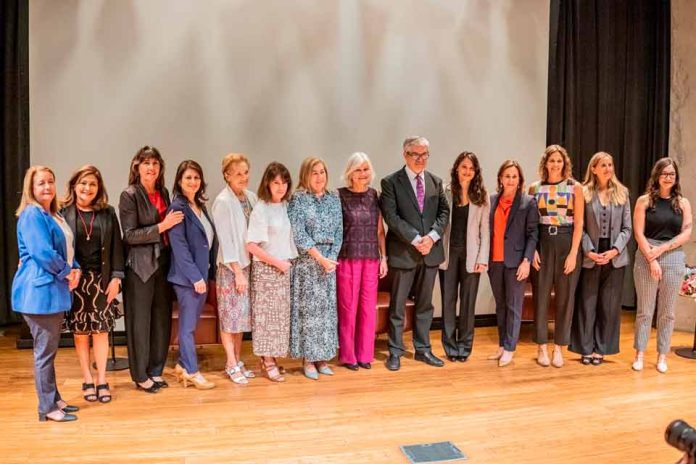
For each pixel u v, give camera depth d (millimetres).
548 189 4379
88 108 4793
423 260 4402
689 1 5500
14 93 5141
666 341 4449
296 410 3627
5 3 5062
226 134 5016
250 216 4020
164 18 4859
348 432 3330
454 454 3080
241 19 4977
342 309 4340
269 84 5059
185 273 3814
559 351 4520
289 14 5055
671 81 5660
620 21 6082
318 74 5145
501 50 5516
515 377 4262
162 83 4887
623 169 6234
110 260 3658
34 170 3295
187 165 3871
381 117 5293
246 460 2992
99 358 3746
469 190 4383
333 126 5203
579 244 4371
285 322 4078
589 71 6047
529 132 5648
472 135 5508
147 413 3557
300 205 4121
